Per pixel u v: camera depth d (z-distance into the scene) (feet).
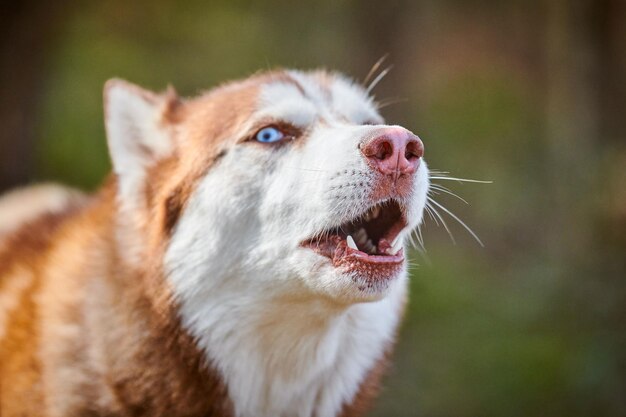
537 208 55.67
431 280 44.47
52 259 22.21
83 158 60.34
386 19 52.42
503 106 72.18
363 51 52.80
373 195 17.80
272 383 20.03
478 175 60.75
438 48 76.07
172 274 19.79
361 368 20.81
